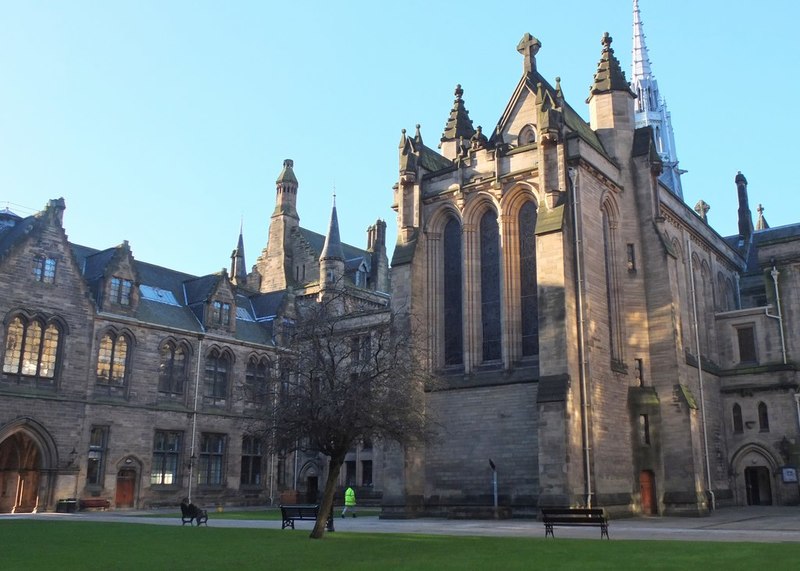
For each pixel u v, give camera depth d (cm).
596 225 4878
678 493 4672
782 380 5944
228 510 6322
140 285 7225
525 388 4628
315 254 10456
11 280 5844
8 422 5659
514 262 4922
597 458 4356
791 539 2725
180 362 7056
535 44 5516
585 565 1798
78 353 6200
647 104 13588
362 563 1931
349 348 3634
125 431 6425
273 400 3600
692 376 5509
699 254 6594
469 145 6091
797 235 6156
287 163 11138
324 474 7662
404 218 5359
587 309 4512
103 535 2992
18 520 4338
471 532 3300
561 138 4691
